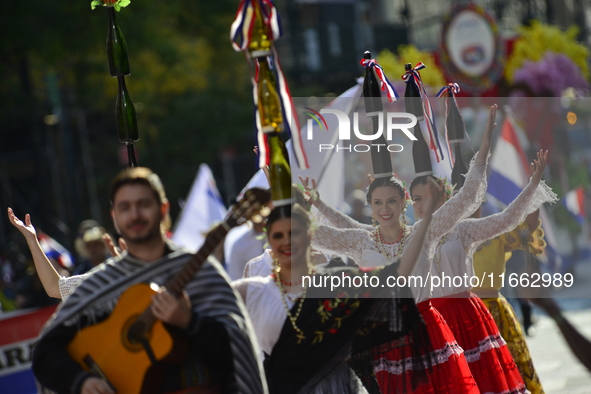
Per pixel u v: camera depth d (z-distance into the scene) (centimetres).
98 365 721
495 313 1141
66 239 4134
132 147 1040
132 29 3812
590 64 3036
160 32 4166
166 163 5888
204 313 729
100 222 4803
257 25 813
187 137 5684
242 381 720
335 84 6619
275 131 830
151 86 4525
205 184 2427
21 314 1520
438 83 2994
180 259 737
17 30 3575
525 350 1173
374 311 866
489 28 2919
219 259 1803
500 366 1058
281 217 848
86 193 5094
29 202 5519
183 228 2389
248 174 6419
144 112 5119
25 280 2230
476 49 2880
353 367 906
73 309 737
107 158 5762
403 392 932
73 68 3972
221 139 5694
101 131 5266
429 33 5916
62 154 4091
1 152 5538
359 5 6856
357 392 896
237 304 746
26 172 5588
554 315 725
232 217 703
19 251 3466
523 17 4159
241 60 4953
